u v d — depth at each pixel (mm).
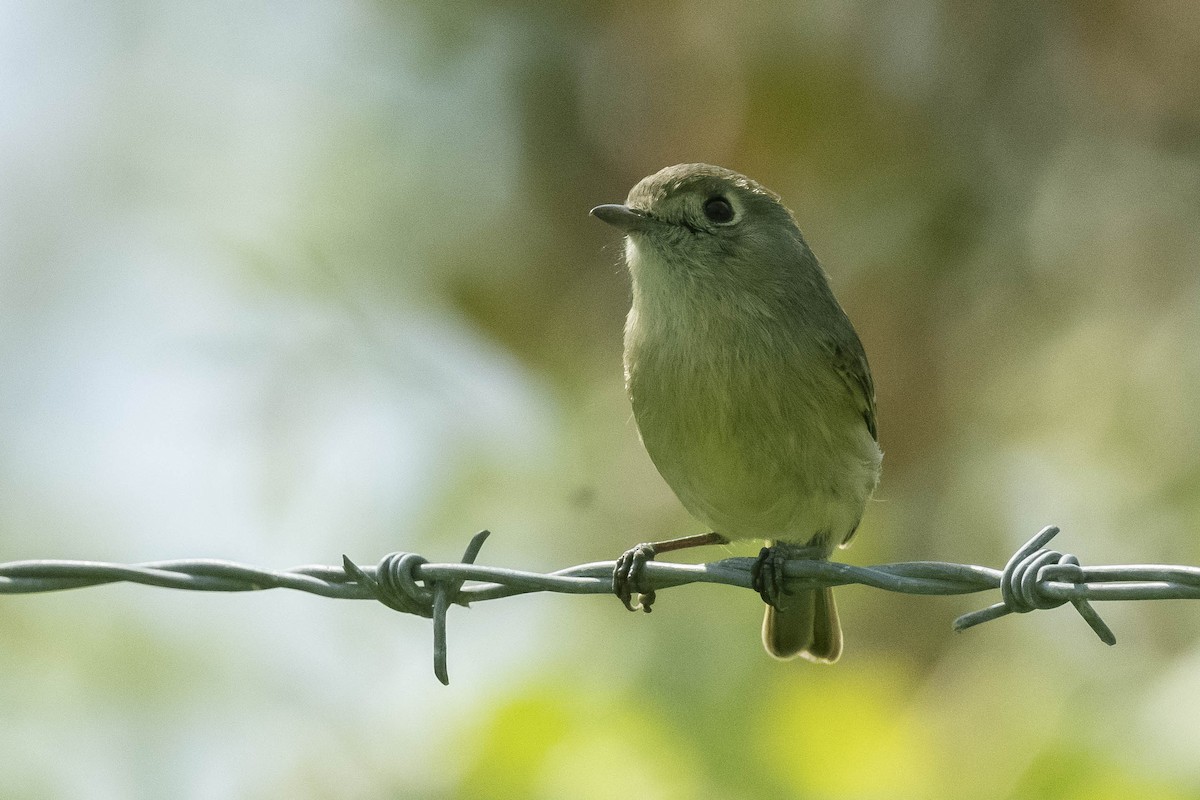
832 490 8742
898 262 12539
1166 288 12781
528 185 13172
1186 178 12789
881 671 10914
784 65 12117
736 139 12250
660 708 10312
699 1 12219
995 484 12523
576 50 12875
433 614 6902
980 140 12625
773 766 9875
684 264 8641
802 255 8953
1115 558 12211
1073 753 9570
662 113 12391
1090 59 12469
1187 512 12148
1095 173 12805
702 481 8742
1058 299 12820
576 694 10359
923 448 12398
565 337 13234
